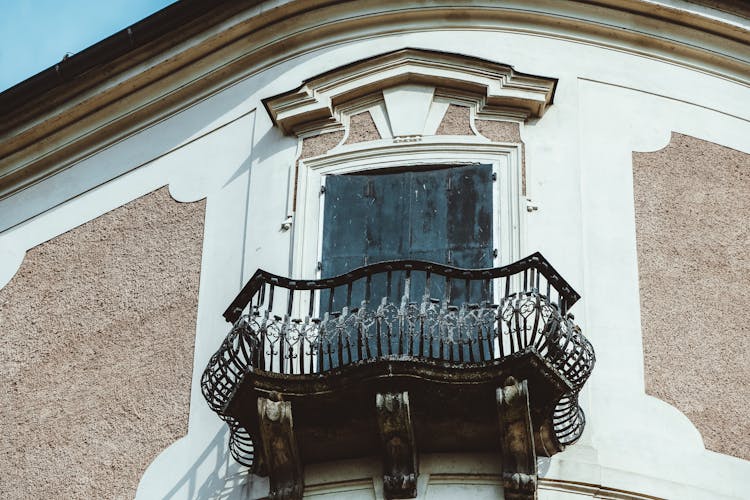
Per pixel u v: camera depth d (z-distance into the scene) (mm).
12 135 24906
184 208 23031
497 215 21531
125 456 21250
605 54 23266
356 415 19422
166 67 24250
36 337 22922
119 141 24344
